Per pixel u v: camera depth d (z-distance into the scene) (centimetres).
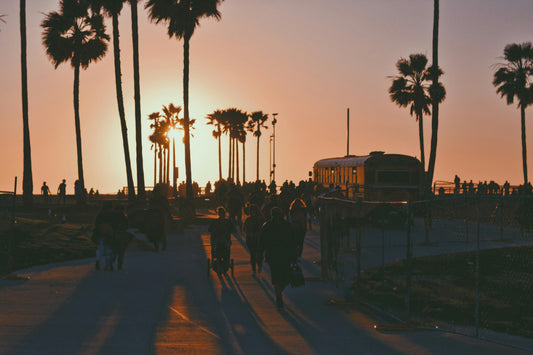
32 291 1301
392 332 962
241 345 861
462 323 1059
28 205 3922
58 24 4903
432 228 1258
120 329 950
